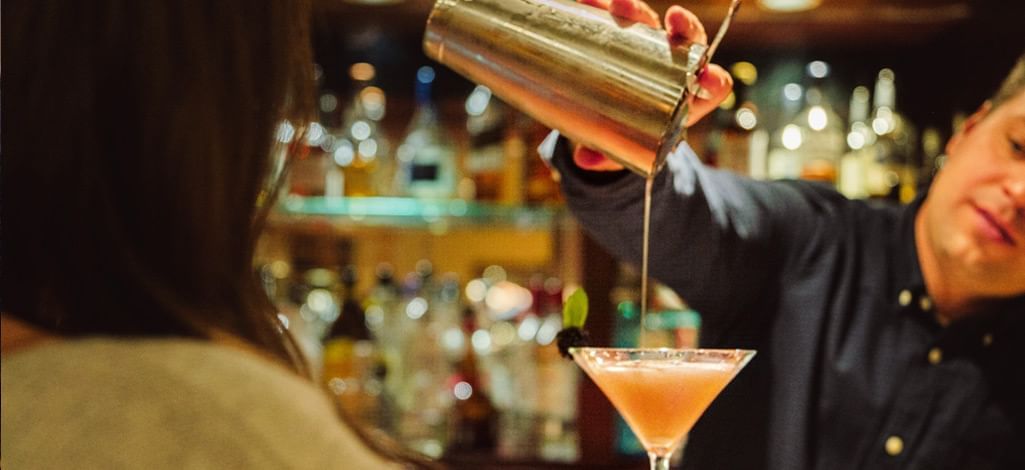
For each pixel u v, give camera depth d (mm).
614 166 1208
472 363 1959
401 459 773
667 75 1030
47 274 738
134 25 737
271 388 709
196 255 747
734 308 1396
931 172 1917
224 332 740
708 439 1420
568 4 1077
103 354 701
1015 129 1338
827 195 1460
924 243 1395
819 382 1400
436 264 2119
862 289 1416
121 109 738
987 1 1809
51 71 737
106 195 737
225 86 753
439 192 1992
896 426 1373
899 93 1964
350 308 1921
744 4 1837
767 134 1910
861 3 1830
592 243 1871
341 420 740
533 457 1902
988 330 1363
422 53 2045
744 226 1364
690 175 1287
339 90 2047
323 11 1883
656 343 1870
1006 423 1350
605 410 1862
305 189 1936
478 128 1985
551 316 1932
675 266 1321
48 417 671
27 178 739
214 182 748
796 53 1979
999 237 1331
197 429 677
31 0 742
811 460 1390
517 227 2055
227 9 755
